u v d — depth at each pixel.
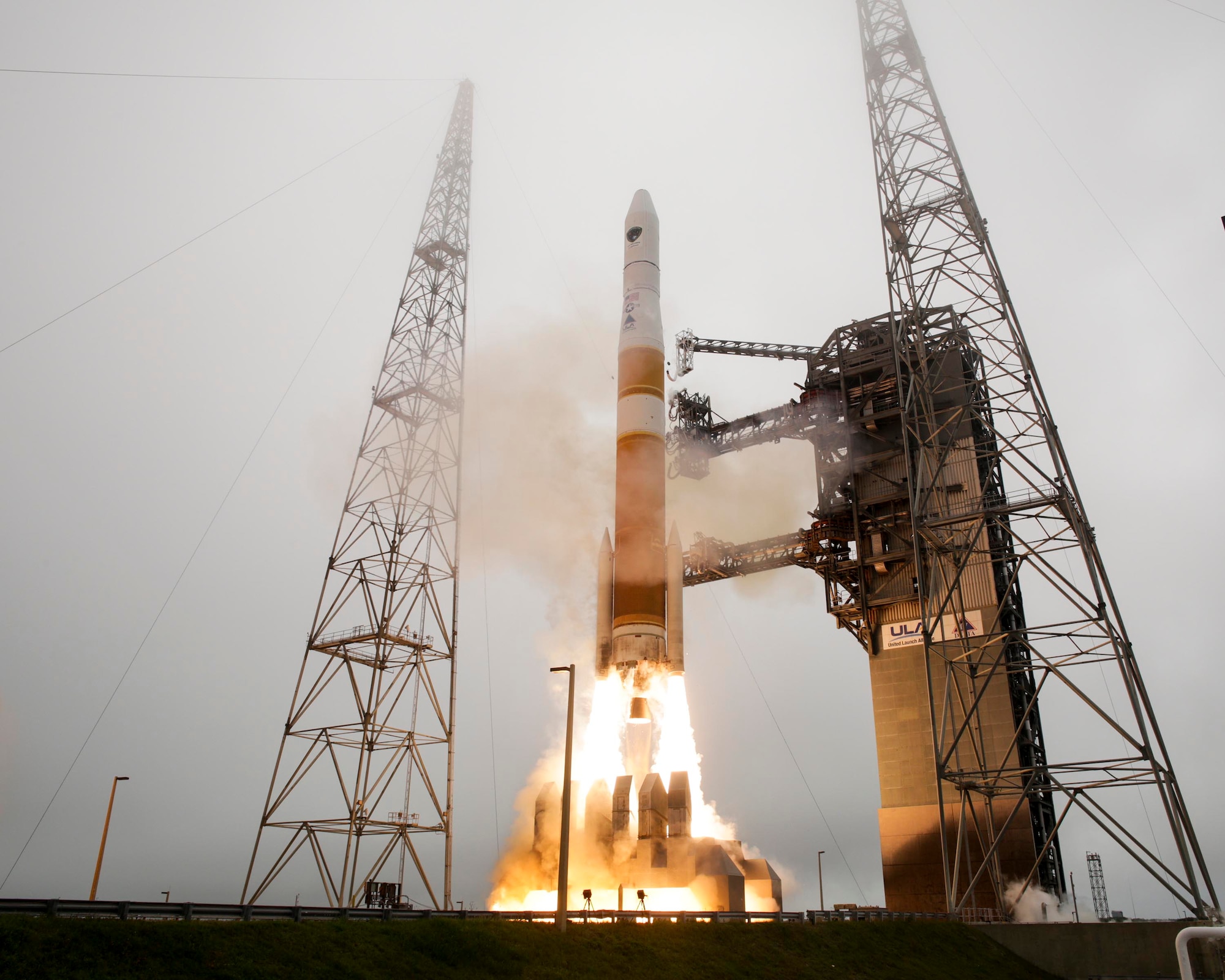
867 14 68.88
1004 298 57.50
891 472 71.88
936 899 60.94
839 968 40.06
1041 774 57.75
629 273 66.75
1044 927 50.31
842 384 74.62
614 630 60.03
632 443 62.44
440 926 31.05
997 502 60.22
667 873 51.00
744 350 86.69
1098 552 51.53
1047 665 52.00
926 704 65.56
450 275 71.94
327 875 51.88
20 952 21.91
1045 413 54.16
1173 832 46.47
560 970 31.30
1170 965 47.44
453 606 62.75
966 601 65.31
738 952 38.09
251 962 24.88
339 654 57.75
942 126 63.22
